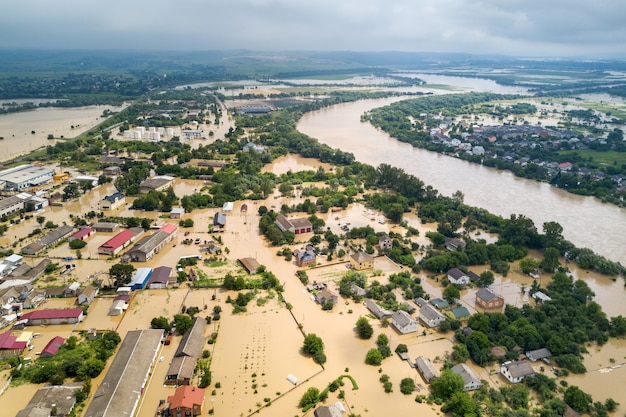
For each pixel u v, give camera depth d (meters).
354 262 198.62
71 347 138.75
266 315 160.25
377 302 170.88
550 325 154.38
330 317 160.75
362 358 139.38
